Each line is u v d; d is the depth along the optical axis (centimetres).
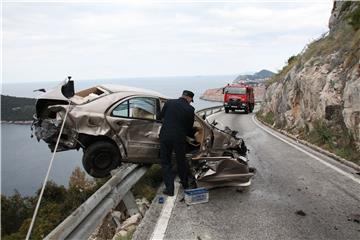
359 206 600
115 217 650
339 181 761
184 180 673
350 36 1466
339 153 1021
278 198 649
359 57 1102
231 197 656
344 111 1080
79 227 419
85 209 427
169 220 538
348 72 1211
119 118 666
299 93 1766
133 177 651
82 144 655
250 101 3675
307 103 1530
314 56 1722
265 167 911
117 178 562
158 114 694
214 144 775
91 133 641
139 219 591
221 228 507
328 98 1259
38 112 664
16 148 6881
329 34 1916
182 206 602
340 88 1242
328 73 1413
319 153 1109
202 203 620
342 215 561
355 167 881
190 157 731
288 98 1914
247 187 723
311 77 1514
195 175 684
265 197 656
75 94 749
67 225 379
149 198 686
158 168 843
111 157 661
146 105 705
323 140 1206
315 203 619
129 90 717
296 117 1755
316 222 532
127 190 600
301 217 552
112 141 676
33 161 5781
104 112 658
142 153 689
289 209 589
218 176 676
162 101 727
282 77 2661
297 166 918
